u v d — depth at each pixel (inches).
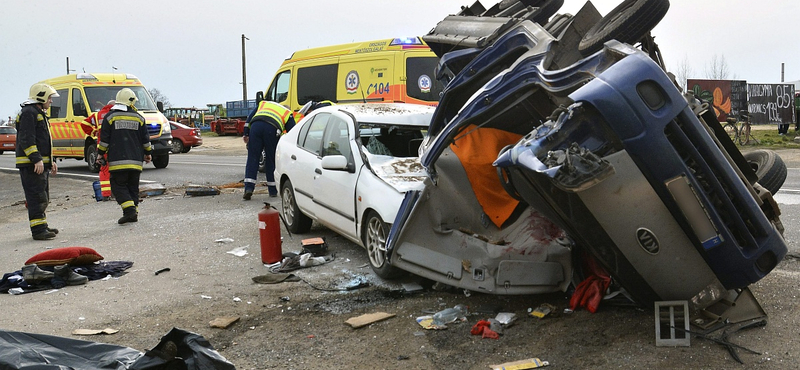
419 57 490.6
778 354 151.6
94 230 356.5
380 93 500.4
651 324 173.3
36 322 202.8
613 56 152.9
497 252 203.0
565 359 157.4
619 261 164.4
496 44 190.2
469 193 219.3
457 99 207.3
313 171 289.1
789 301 184.7
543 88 167.2
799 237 264.8
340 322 192.7
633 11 153.6
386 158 257.0
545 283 196.2
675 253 156.3
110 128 365.4
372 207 231.9
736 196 150.8
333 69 532.4
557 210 161.9
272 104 445.4
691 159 148.7
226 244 302.5
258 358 169.5
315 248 269.0
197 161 862.5
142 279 249.6
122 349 127.3
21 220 427.8
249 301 216.8
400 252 216.5
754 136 959.0
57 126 753.6
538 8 204.5
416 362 161.8
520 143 152.2
